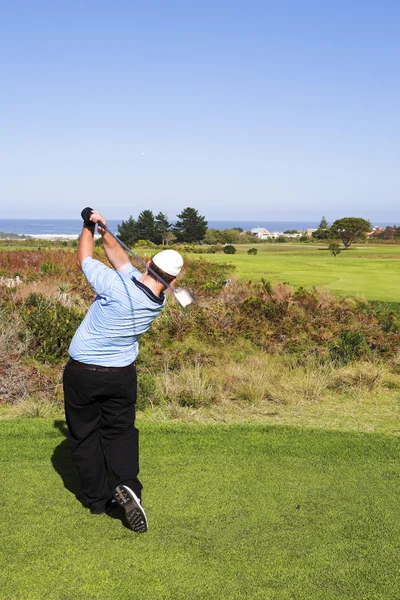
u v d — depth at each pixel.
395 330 9.05
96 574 2.80
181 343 7.93
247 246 57.19
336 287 15.30
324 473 4.02
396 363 7.46
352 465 4.17
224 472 4.00
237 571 2.85
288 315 9.39
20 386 6.05
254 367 6.90
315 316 9.55
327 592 2.71
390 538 3.18
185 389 5.97
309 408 5.81
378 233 78.12
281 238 75.75
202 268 15.39
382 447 4.52
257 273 19.11
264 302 9.84
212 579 2.79
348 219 55.06
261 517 3.38
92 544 3.06
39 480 3.81
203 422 5.26
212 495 3.64
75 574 2.80
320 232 79.75
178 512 3.42
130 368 3.31
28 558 2.92
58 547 3.02
